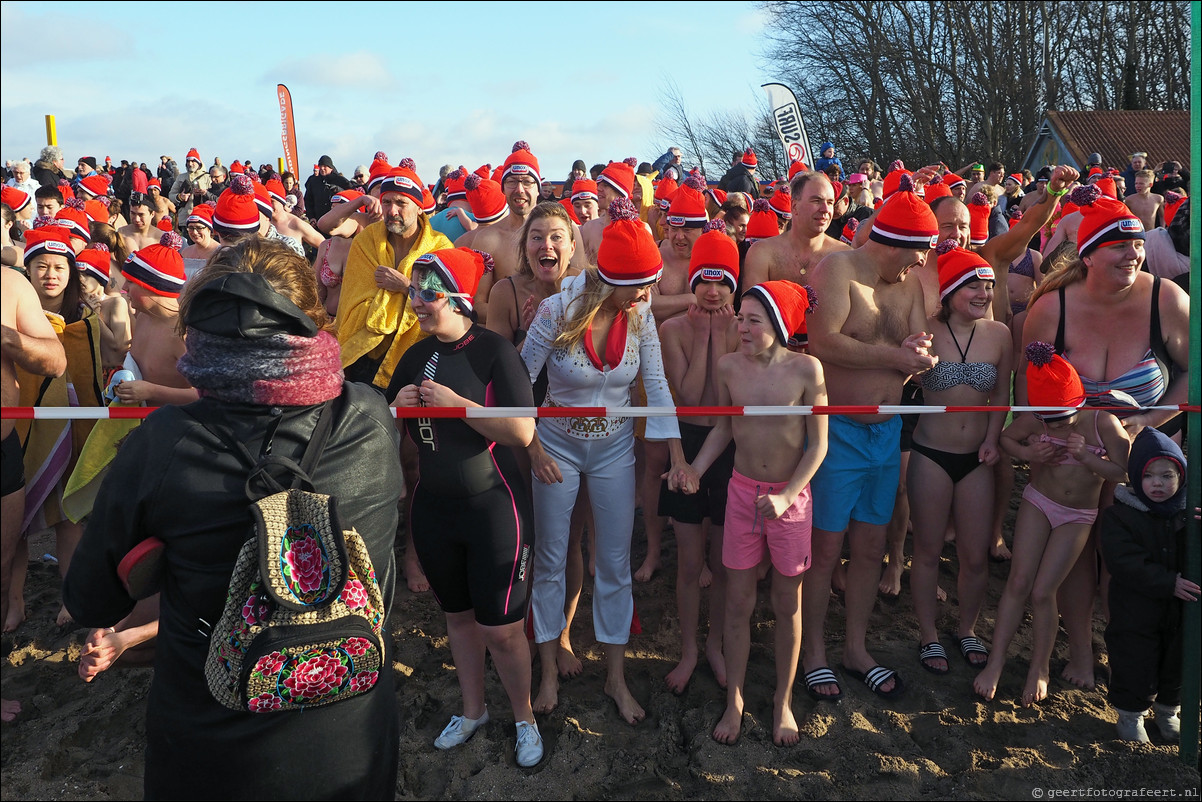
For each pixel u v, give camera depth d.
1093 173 12.12
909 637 4.23
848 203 9.88
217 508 1.68
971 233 4.67
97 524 1.74
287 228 7.03
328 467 1.79
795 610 3.39
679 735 3.48
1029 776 3.17
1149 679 3.34
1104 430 3.50
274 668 1.64
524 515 3.13
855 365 3.70
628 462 3.59
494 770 3.21
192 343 1.74
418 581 4.65
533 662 3.96
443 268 2.91
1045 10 32.91
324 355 1.79
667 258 5.15
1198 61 3.06
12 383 3.35
